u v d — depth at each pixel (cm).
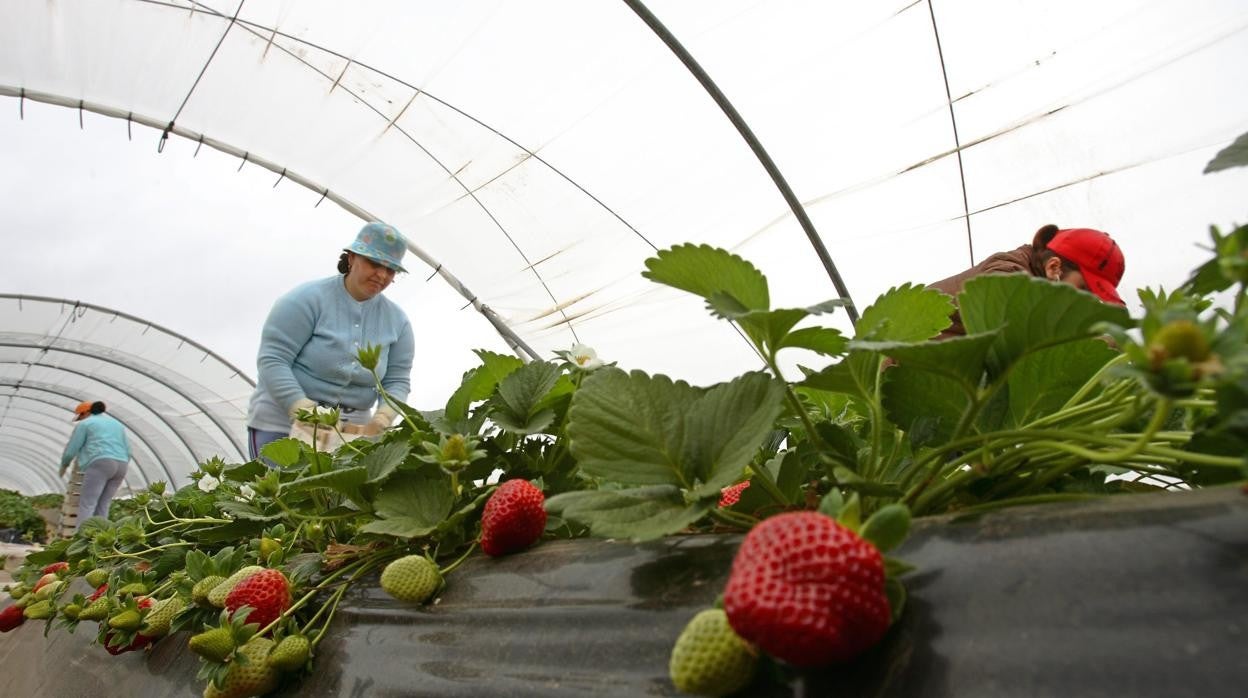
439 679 98
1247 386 55
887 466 96
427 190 818
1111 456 69
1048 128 552
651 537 76
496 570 108
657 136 668
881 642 63
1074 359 86
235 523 192
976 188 605
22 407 2533
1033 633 57
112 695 189
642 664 78
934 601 63
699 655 65
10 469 3738
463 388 145
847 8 536
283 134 808
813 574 58
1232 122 489
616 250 792
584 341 910
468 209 819
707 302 79
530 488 114
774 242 713
